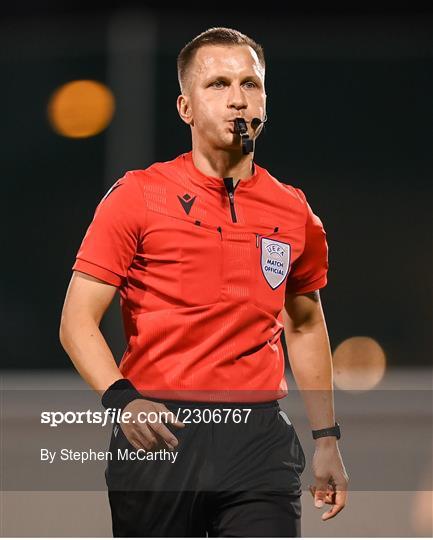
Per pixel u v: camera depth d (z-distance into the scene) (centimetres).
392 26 6238
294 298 1289
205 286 1159
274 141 5578
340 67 5644
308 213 1240
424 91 5638
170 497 1162
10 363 5256
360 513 2350
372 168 5625
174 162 1203
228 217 1177
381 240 5612
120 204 1157
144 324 1165
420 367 5191
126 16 4938
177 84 5497
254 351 1180
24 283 5644
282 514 1159
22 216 5925
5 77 5966
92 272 1145
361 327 5519
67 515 2320
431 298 5578
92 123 5694
